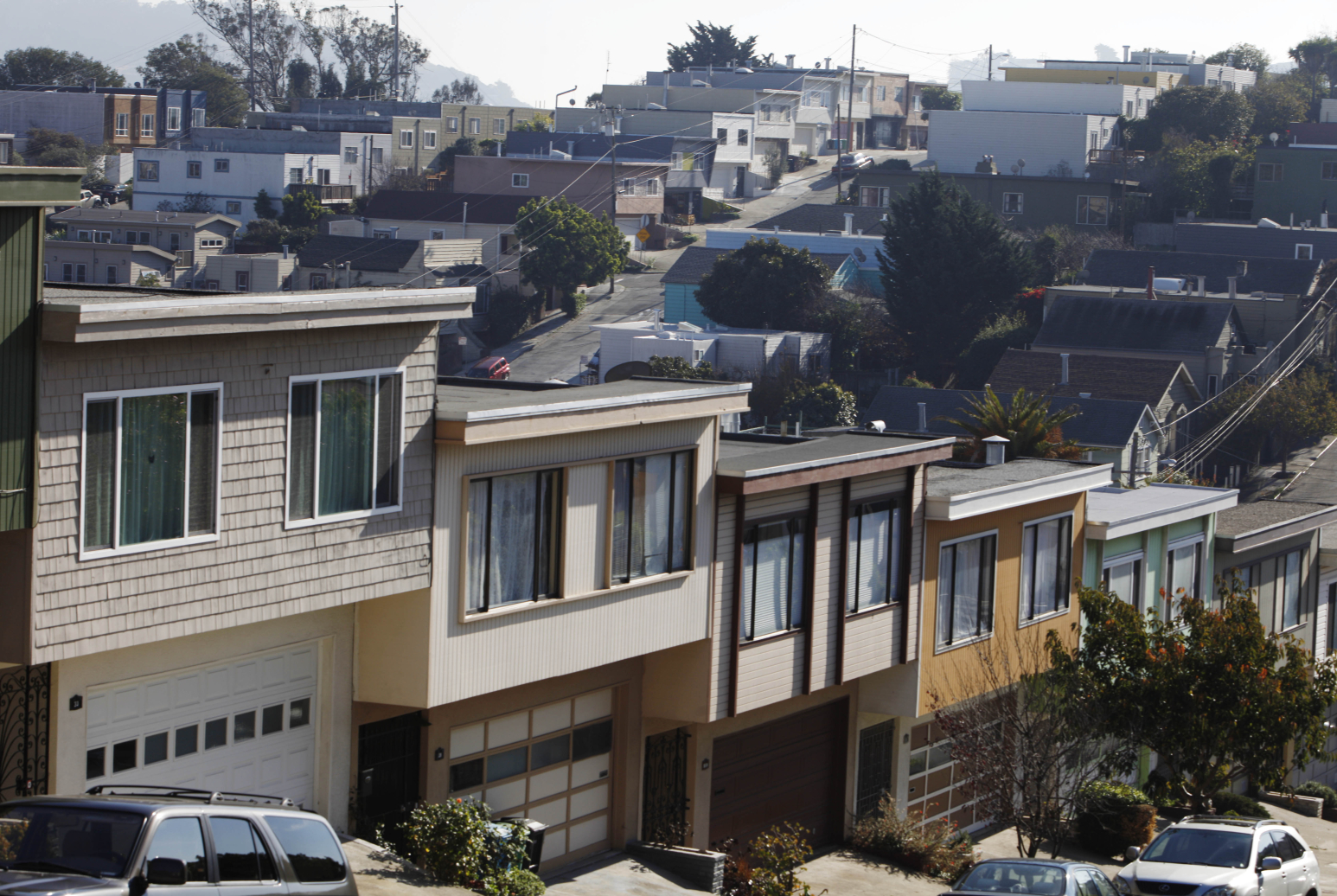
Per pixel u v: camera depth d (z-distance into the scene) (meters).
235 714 18.20
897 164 129.75
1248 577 38.44
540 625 20.12
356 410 17.67
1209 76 148.12
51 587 14.80
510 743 21.86
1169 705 26.09
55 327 14.46
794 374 86.62
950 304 92.06
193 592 16.09
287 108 185.00
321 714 19.16
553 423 19.58
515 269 107.88
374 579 17.98
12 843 11.68
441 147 154.50
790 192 144.25
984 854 29.47
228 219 118.06
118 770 16.95
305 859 13.00
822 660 24.84
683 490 22.23
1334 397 81.88
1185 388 80.50
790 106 150.50
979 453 48.97
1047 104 132.50
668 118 139.50
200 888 11.88
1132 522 32.59
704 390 22.00
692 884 23.09
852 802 28.03
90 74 181.75
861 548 25.53
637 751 23.72
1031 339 88.81
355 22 197.50
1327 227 110.75
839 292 98.81
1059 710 25.48
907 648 26.56
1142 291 91.06
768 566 23.78
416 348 18.28
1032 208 116.12
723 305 97.12
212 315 15.68
